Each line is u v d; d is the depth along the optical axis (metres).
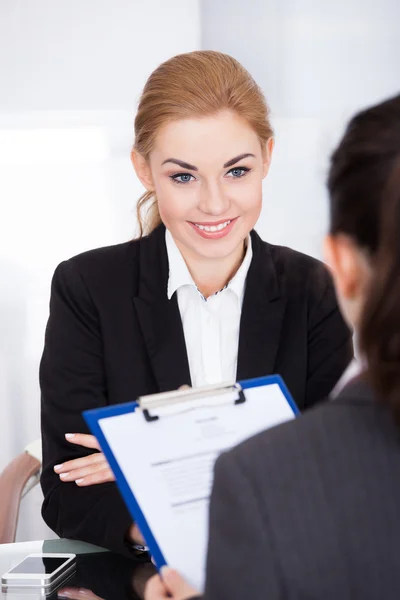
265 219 3.41
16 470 1.88
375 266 0.61
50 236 3.32
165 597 0.89
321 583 0.61
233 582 0.63
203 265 1.55
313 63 3.39
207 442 1.00
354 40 3.39
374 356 0.61
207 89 1.37
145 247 1.61
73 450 1.54
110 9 3.26
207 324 1.57
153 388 1.55
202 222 1.44
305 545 0.62
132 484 0.95
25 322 3.32
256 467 0.64
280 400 1.07
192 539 0.94
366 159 0.63
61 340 1.59
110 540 1.34
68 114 3.29
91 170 3.32
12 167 3.29
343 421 0.65
